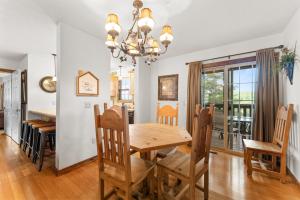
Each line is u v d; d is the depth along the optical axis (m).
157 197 1.81
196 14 2.12
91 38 2.81
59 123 2.35
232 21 2.32
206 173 1.70
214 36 2.86
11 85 4.49
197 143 1.42
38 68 3.80
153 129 2.17
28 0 1.80
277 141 2.34
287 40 2.45
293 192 1.92
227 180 2.21
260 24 2.42
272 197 1.83
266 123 2.69
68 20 2.28
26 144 3.26
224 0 1.82
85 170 2.48
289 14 2.14
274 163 2.41
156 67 4.60
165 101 4.39
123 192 1.57
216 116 3.55
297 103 2.11
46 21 2.30
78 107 2.61
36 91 3.77
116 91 6.18
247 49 3.04
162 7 1.94
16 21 2.28
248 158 2.32
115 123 1.32
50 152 2.93
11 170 2.48
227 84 3.35
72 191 1.93
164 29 1.59
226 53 3.31
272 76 2.66
